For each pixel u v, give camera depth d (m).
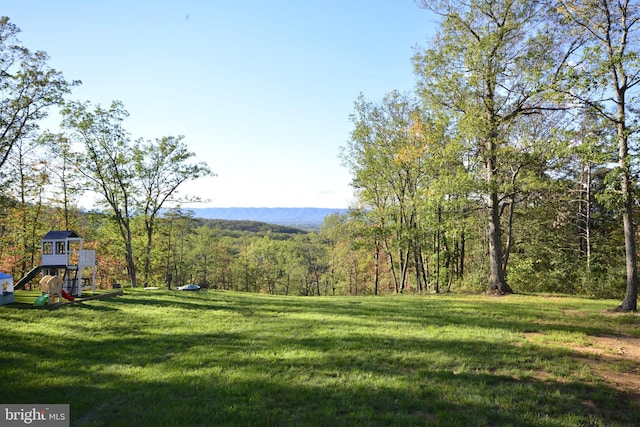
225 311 13.97
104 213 25.59
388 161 25.34
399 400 5.69
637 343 9.06
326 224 72.00
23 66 19.81
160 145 26.34
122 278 34.12
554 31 16.97
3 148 20.69
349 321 11.95
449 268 27.81
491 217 19.67
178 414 5.20
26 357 7.89
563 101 14.82
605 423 5.08
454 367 7.22
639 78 13.00
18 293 17.91
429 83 19.48
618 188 15.35
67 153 24.88
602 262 24.25
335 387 6.19
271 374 6.82
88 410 5.49
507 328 10.66
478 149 19.09
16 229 25.80
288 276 75.38
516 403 5.58
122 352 8.40
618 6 13.27
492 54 17.38
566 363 7.36
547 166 20.25
